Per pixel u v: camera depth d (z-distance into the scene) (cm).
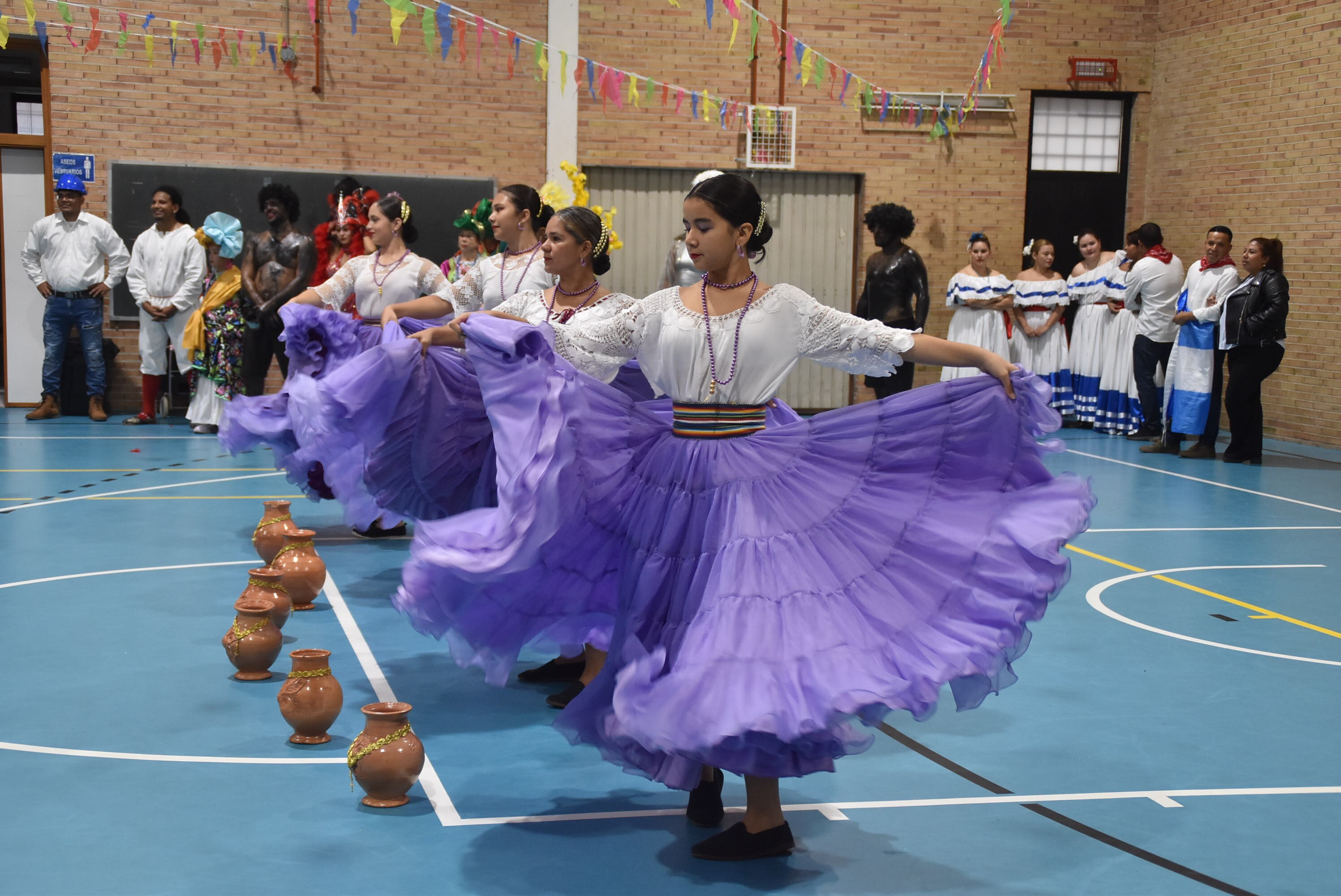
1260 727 480
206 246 1309
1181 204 1566
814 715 314
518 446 356
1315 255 1346
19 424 1302
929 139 1576
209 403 1277
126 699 479
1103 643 600
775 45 1536
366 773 381
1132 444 1373
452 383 536
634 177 1533
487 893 325
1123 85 1608
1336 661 576
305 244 1240
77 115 1365
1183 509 972
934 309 1603
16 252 1402
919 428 371
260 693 492
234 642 508
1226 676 549
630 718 326
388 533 823
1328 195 1324
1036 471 375
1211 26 1500
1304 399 1372
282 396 716
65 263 1317
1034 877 343
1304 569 772
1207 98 1512
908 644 347
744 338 363
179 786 395
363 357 527
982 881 340
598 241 486
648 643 354
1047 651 585
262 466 1096
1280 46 1388
